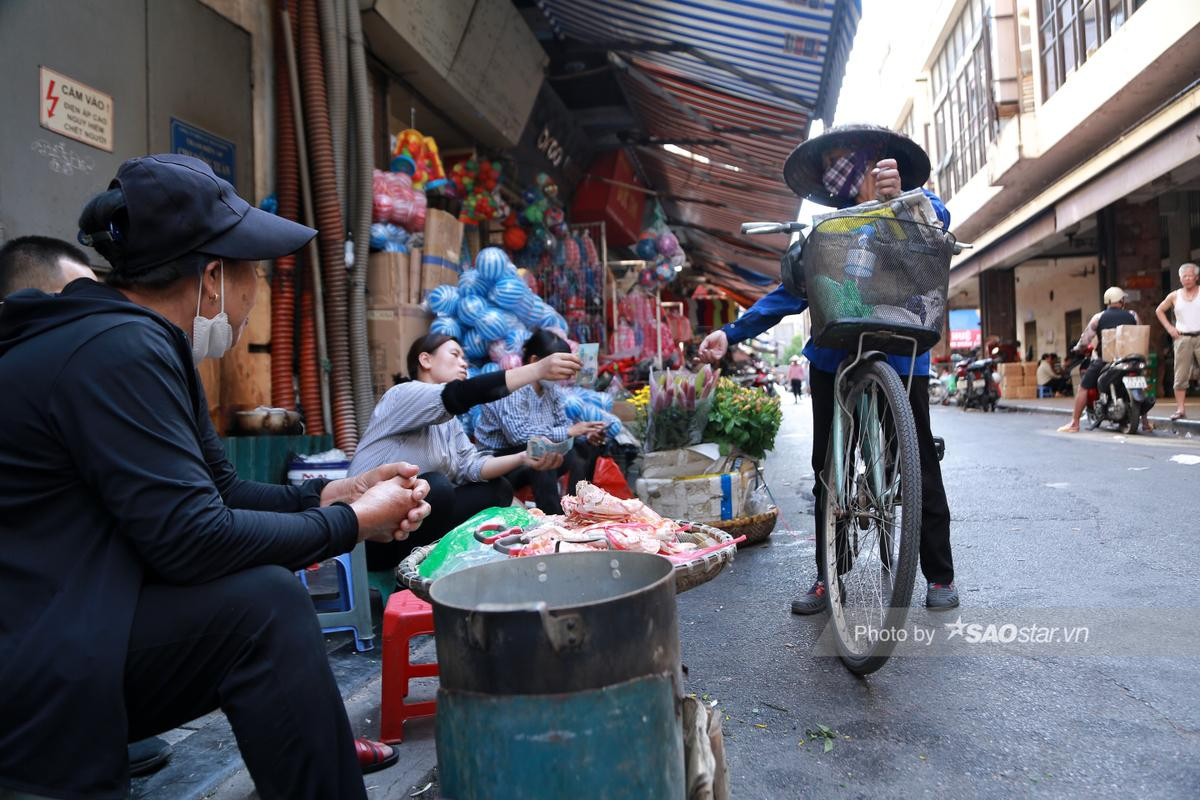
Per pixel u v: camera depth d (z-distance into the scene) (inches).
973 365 667.4
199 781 80.1
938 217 112.7
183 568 53.0
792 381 1166.3
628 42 290.2
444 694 52.0
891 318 101.1
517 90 284.8
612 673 49.5
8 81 130.7
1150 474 238.4
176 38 165.8
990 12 745.6
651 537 82.4
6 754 49.1
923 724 87.4
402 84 243.9
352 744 58.0
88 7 145.3
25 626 51.4
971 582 137.2
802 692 97.7
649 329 440.8
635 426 211.6
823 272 103.0
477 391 116.6
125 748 52.0
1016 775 76.0
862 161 120.3
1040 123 619.8
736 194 473.7
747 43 268.8
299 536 58.1
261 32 190.2
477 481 134.6
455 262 229.5
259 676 54.5
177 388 56.1
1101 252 641.0
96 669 50.5
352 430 185.8
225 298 63.7
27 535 53.2
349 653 117.4
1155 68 451.2
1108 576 135.5
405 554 127.6
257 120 189.0
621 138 396.2
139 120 156.6
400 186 208.5
